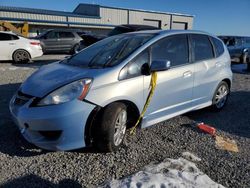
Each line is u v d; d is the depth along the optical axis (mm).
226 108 5469
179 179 2674
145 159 3240
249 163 3215
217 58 4816
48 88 3082
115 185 2537
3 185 2672
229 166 3129
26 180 2762
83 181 2781
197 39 4496
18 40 11812
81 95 3008
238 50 14570
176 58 4047
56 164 3066
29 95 3133
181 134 4008
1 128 3947
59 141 3012
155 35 3936
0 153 3242
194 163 3162
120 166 3072
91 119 3123
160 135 3939
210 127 4164
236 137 4000
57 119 2920
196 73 4301
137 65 3477
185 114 4941
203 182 2670
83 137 3092
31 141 3131
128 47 3730
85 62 3783
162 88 3748
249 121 4738
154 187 2500
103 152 3336
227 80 5156
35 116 2951
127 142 3641
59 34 16375
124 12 37781
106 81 3162
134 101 3408
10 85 6891
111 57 3617
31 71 9508
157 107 3771
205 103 4723
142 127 3668
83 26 35000
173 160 3096
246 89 7438
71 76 3230
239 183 2807
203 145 3668
